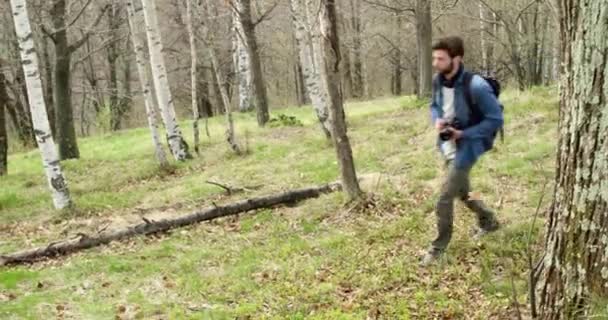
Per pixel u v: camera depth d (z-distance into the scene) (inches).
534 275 159.0
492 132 215.0
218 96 1274.6
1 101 597.0
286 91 1790.1
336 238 281.9
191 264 273.6
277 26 1352.1
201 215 339.3
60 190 407.5
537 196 291.3
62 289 255.9
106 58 1344.7
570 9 138.0
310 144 553.9
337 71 319.3
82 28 848.3
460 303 199.5
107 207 414.3
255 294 231.3
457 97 215.2
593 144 136.3
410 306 202.4
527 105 530.9
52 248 305.3
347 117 713.0
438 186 339.6
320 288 225.9
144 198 430.9
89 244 313.3
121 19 1018.1
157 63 560.1
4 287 259.8
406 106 743.7
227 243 301.3
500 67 1068.5
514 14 917.2
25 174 595.2
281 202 357.1
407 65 1568.7
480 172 349.4
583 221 140.3
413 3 803.4
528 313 180.5
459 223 268.2
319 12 315.0
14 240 347.6
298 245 280.5
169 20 1235.9
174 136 563.5
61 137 649.6
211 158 553.6
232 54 1174.3
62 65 637.3
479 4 971.9
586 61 134.6
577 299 142.7
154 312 225.1
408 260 241.6
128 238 322.3
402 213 305.7
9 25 978.1
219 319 211.8
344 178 327.6
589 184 138.3
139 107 1556.3
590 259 139.8
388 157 443.8
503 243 234.4
